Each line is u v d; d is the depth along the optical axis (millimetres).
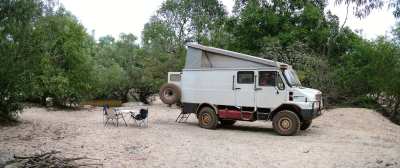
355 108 22078
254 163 9023
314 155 9977
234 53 14344
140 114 14828
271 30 26297
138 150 10305
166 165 8734
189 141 11805
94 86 24047
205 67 15055
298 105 13188
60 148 10430
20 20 11672
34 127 14172
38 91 19578
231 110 14461
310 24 25781
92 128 14203
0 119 14578
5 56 11742
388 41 23062
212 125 14680
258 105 13883
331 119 18141
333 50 26516
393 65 21719
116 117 15109
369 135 13992
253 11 26453
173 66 27672
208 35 39688
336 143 11945
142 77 28453
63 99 22438
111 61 36500
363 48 23406
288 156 9828
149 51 36125
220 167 8625
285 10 26688
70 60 22016
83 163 8750
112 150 10258
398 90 21234
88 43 25047
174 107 24641
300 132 14320
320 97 14344
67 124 15250
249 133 13922
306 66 22250
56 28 14617
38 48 13055
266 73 13773
